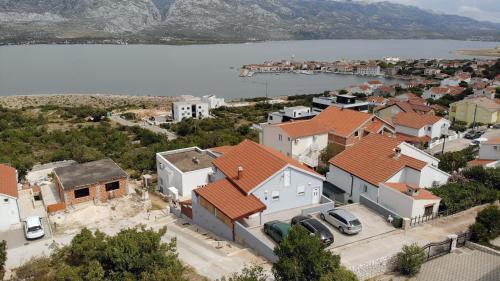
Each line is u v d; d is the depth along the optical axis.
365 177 42.16
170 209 44.91
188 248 32.88
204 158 53.38
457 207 38.69
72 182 45.50
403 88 190.38
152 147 72.94
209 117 140.38
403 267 28.75
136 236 25.75
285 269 22.34
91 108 147.75
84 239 29.77
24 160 59.81
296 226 25.25
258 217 35.72
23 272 29.23
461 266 29.66
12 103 171.75
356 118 59.19
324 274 22.05
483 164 52.38
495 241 33.16
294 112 78.81
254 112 149.38
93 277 23.05
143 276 22.89
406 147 46.44
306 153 56.44
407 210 37.16
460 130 85.56
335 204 42.12
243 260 30.06
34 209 44.97
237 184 37.94
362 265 27.94
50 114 136.25
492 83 166.25
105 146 82.38
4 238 38.12
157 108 165.75
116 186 47.81
